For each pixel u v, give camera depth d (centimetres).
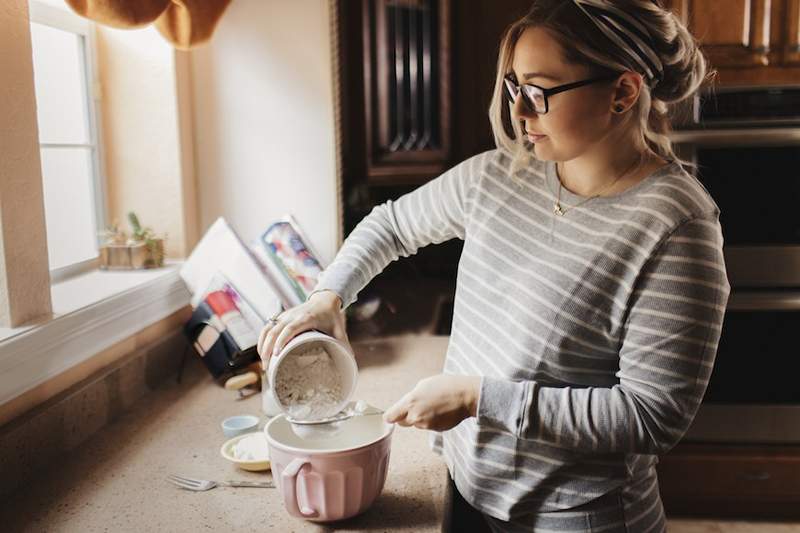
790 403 278
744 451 282
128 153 196
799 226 270
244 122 206
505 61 106
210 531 110
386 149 309
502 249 114
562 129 100
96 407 149
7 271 129
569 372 107
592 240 104
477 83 310
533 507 112
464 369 118
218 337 173
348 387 120
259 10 202
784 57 264
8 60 127
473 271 118
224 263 180
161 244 191
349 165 307
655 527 116
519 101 103
